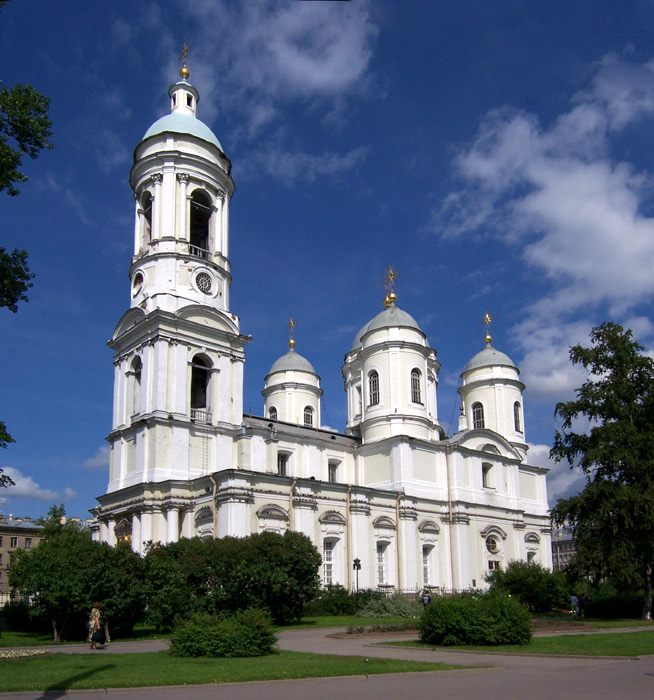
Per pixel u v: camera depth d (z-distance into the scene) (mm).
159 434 49375
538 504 70812
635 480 44344
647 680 17703
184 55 62469
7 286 26609
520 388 75938
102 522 52625
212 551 38594
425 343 67250
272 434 55156
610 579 43500
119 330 54719
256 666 20109
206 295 54531
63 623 32438
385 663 20797
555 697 15062
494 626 26297
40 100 26672
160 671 19328
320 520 51406
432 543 58625
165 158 55344
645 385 45969
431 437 64688
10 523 109938
